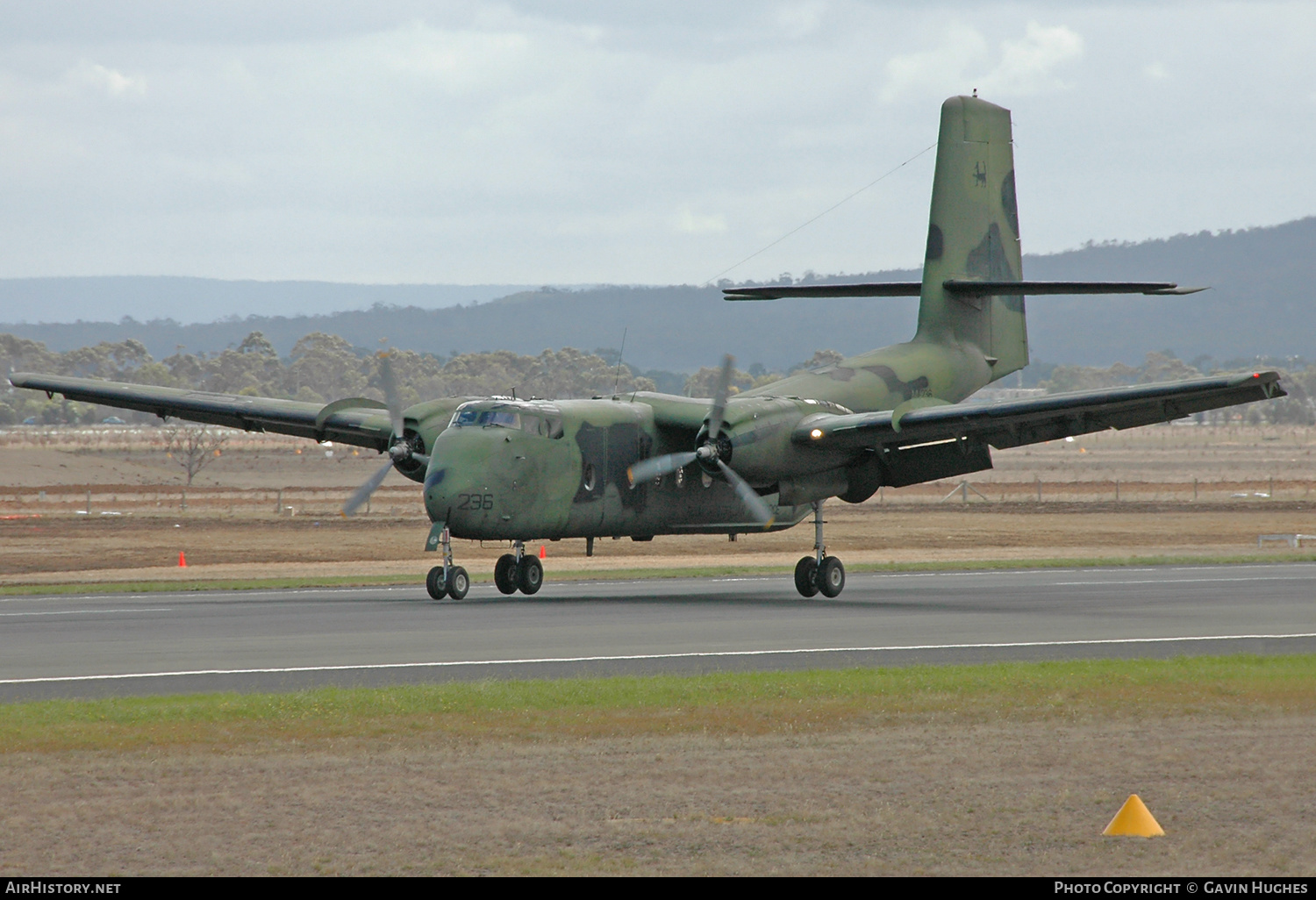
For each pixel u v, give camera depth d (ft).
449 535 331.16
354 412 380.78
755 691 187.21
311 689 189.06
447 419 352.69
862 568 447.83
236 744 156.25
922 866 112.88
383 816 127.34
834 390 390.42
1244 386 288.92
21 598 351.87
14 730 162.30
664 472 345.72
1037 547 578.25
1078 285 404.16
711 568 465.47
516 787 137.69
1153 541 599.98
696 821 125.90
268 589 387.14
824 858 115.24
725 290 423.64
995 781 139.95
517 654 226.79
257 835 121.60
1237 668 205.98
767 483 347.56
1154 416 317.01
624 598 345.72
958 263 439.22
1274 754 151.64
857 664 214.48
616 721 168.66
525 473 324.80
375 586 398.01
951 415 320.91
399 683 195.93
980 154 447.42
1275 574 416.26
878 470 364.38
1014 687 191.01
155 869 112.06
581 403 346.74
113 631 264.31
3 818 126.72
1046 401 313.32
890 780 140.46
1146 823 120.88
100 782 139.44
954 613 297.53
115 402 393.50
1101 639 245.04
